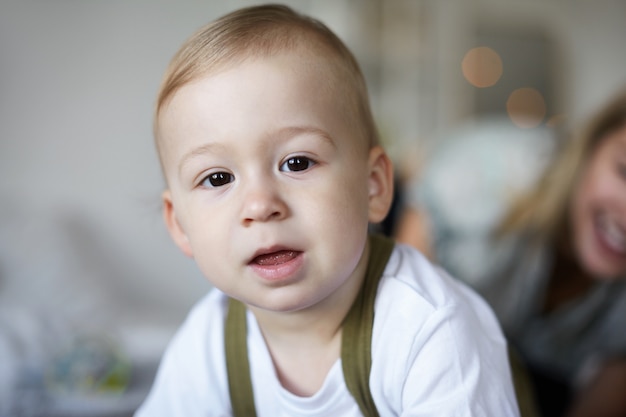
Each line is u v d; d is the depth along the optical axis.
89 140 2.62
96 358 1.36
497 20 3.51
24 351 1.42
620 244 1.23
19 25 2.54
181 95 0.62
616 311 1.32
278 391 0.71
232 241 0.59
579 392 1.35
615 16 3.81
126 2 2.65
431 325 0.64
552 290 1.35
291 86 0.60
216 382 0.76
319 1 2.88
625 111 1.25
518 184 1.39
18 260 2.02
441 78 3.27
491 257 1.39
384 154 0.71
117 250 2.61
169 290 2.67
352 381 0.67
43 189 2.56
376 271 0.71
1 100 2.53
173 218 0.71
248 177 0.59
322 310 0.67
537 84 3.62
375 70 3.06
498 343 0.70
